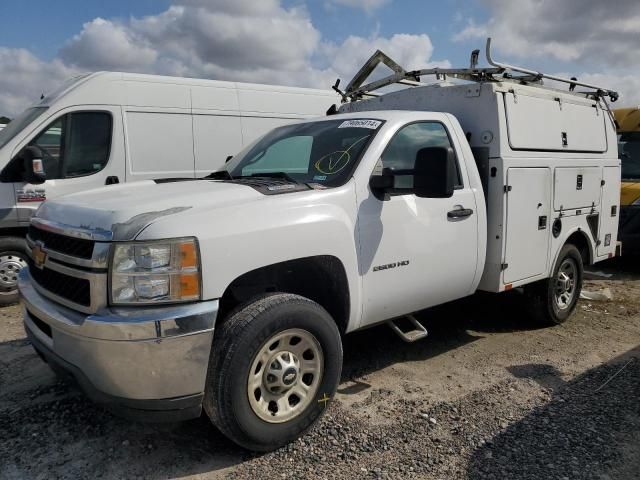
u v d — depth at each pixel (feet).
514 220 15.38
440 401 12.64
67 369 9.57
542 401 12.62
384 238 12.30
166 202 9.98
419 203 13.07
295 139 14.33
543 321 18.13
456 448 10.60
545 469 9.88
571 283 18.71
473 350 16.10
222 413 9.63
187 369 9.16
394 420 11.71
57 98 21.91
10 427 11.24
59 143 21.71
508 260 15.39
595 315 19.94
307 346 10.74
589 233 19.21
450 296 14.53
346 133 13.42
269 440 10.23
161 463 10.07
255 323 9.76
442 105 16.12
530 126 15.99
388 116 13.56
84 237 9.43
